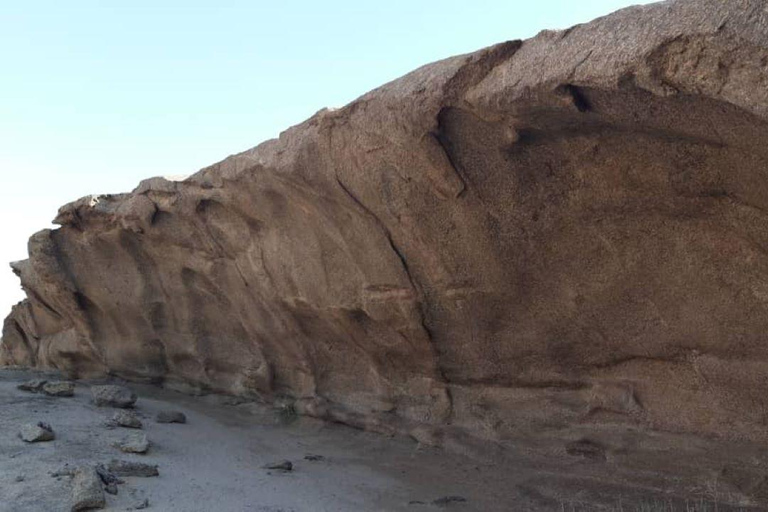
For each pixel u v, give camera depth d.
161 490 6.00
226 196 8.75
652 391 5.91
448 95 5.28
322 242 7.95
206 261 9.91
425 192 6.24
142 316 11.58
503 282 6.32
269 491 6.30
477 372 7.25
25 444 7.07
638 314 5.69
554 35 4.55
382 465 7.40
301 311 8.78
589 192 5.34
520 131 5.16
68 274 12.03
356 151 6.46
